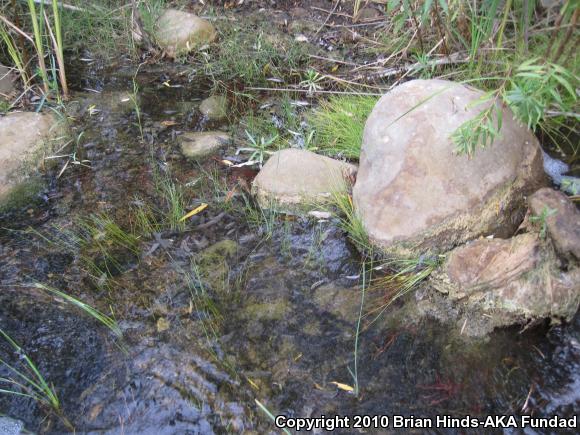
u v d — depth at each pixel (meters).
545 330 1.62
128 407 1.52
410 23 2.65
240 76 2.73
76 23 2.95
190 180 2.17
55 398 1.53
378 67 2.63
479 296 1.64
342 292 1.77
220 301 1.76
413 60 2.60
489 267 1.63
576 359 1.56
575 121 2.19
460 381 1.55
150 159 2.27
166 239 1.95
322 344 1.64
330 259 1.87
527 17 2.00
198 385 1.56
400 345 1.63
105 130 2.42
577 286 1.59
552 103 2.11
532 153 1.86
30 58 2.75
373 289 1.77
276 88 2.62
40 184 2.16
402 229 1.77
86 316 1.74
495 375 1.55
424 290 1.74
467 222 1.75
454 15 2.14
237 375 1.58
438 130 1.80
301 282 1.81
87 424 1.49
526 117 1.67
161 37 2.87
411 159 1.79
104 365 1.61
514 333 1.62
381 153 1.85
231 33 2.95
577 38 1.94
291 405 1.51
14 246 1.94
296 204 2.00
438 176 1.76
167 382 1.57
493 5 2.01
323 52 2.81
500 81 2.19
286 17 3.04
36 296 1.79
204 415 1.50
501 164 1.79
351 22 2.98
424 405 1.50
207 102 2.54
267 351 1.63
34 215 2.05
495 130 1.73
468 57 2.31
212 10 3.08
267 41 2.87
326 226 1.96
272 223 1.98
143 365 1.61
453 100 1.86
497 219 1.78
